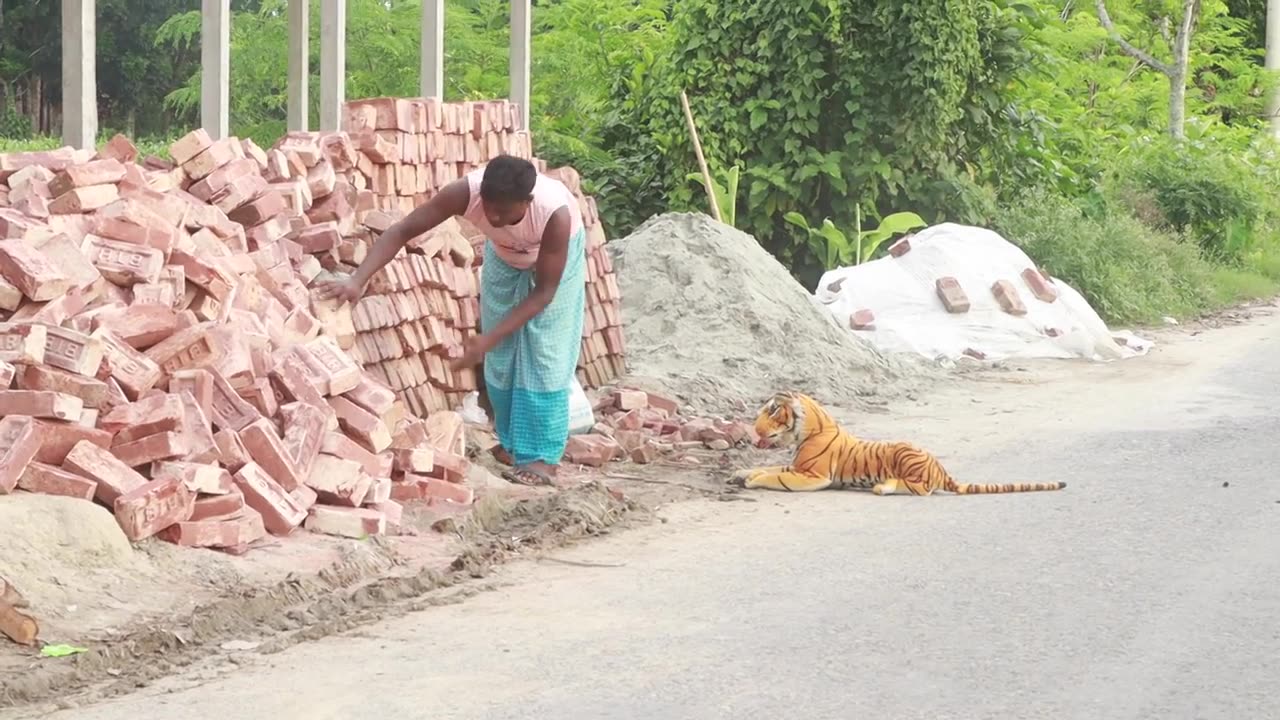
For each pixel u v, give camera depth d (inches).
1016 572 258.7
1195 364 556.1
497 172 304.2
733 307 511.5
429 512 292.0
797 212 728.3
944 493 331.9
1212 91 1590.8
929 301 582.2
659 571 261.7
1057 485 330.6
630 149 781.9
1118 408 449.1
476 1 906.7
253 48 763.4
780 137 717.9
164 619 223.9
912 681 200.7
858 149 712.4
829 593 245.8
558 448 330.0
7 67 891.4
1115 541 281.4
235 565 247.9
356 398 299.9
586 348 447.2
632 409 407.8
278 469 272.1
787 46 713.6
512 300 324.8
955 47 711.7
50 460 249.0
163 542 247.9
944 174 723.4
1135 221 835.4
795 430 339.3
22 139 772.0
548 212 310.7
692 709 189.6
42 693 196.9
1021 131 784.9
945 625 226.8
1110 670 205.3
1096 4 1177.4
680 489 334.6
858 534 290.2
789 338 506.3
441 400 380.2
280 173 357.7
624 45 832.3
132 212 300.0
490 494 304.5
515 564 267.4
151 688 199.3
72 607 222.2
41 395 248.2
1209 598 241.4
